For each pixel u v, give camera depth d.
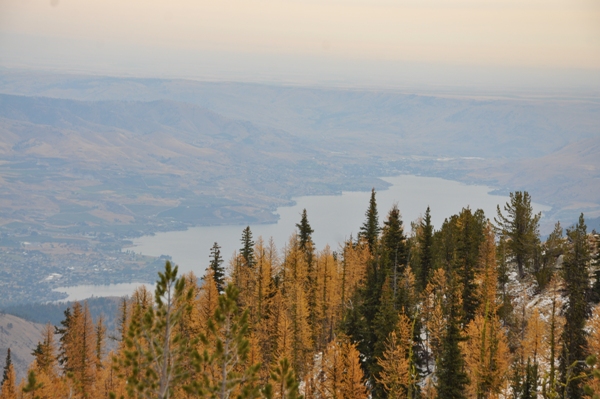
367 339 55.12
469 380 45.78
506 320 62.97
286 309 64.44
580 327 45.38
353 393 47.12
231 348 30.11
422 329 59.47
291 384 32.06
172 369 29.28
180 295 29.34
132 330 29.33
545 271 68.00
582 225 57.09
